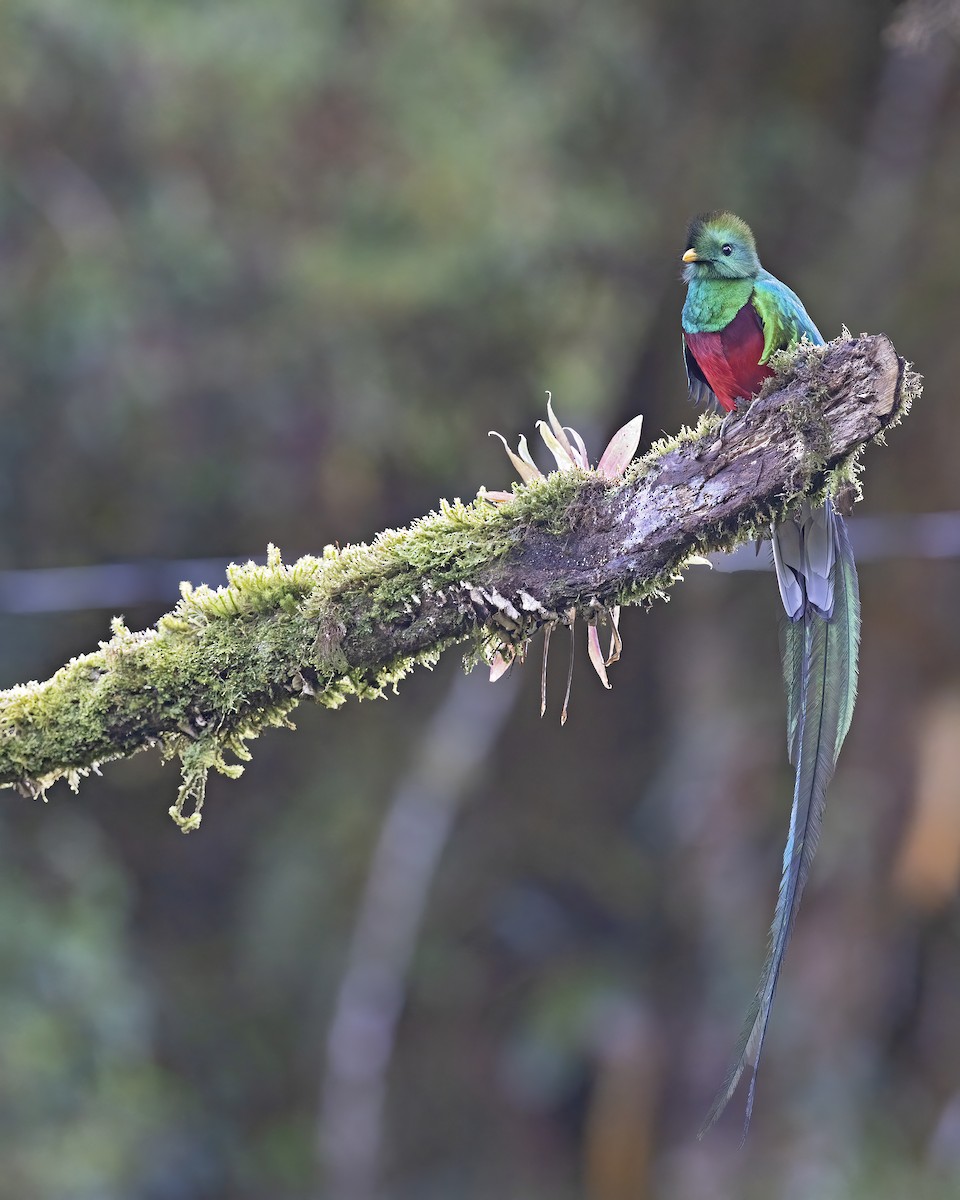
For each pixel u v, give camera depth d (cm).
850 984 1409
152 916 1611
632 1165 1447
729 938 1456
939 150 1412
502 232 1323
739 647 1522
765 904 1457
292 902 1602
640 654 1661
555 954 1628
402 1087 1636
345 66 1336
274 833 1636
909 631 1373
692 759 1505
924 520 1194
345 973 1570
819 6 1420
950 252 1389
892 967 1427
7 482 1309
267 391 1331
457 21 1362
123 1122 1280
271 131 1321
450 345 1365
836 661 494
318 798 1633
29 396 1281
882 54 1427
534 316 1355
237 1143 1532
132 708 423
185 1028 1562
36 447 1309
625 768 1684
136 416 1316
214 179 1329
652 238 1410
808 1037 1406
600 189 1373
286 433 1356
